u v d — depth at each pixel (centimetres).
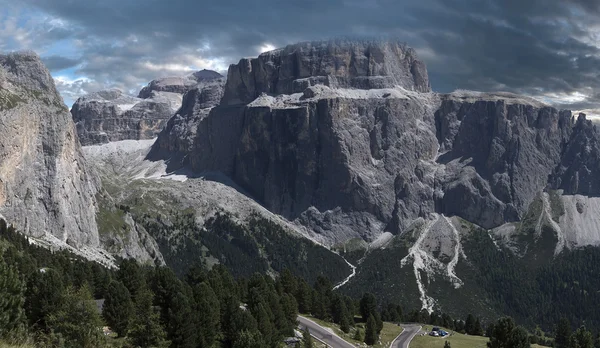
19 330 9669
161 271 17812
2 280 10019
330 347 19950
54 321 11750
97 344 11712
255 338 15725
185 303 15512
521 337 17750
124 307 15388
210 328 15875
